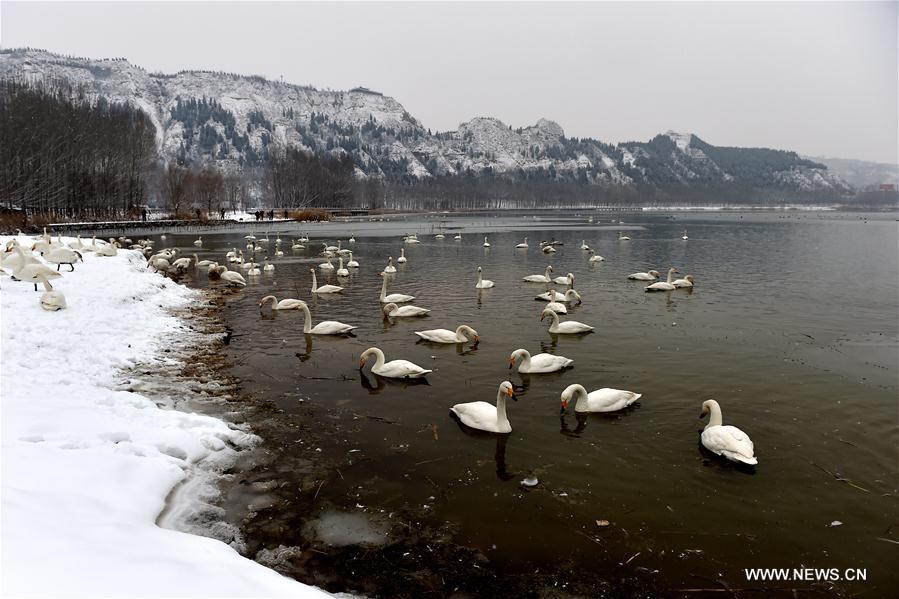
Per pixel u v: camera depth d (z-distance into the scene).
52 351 14.53
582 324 19.70
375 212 151.38
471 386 14.26
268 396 13.21
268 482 9.29
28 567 4.90
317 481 9.41
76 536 5.81
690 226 95.88
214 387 13.61
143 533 6.36
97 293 21.38
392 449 10.66
